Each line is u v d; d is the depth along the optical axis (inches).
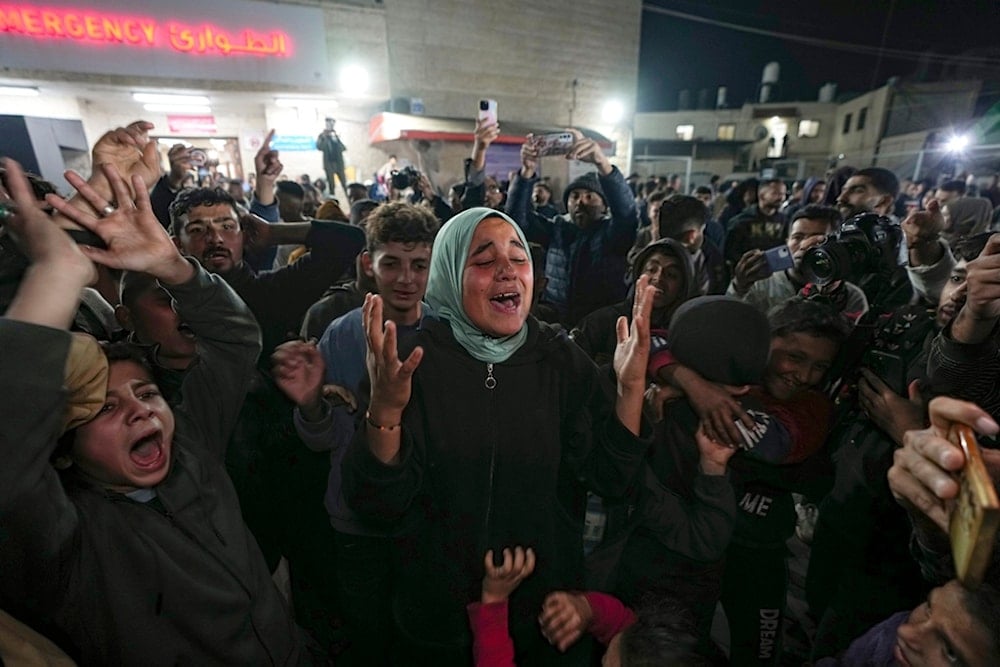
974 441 24.9
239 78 349.1
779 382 50.4
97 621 35.5
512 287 41.4
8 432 26.7
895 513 47.7
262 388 60.8
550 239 128.0
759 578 55.5
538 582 46.9
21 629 29.7
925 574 38.3
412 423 42.5
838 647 52.8
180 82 332.5
